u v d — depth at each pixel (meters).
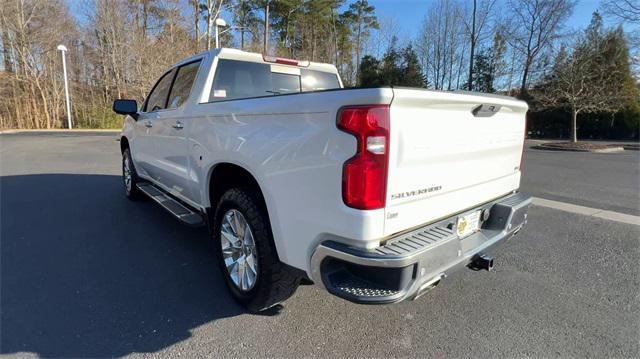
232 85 3.41
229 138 2.56
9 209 5.12
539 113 28.56
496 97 2.46
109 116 29.17
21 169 8.51
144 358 2.16
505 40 26.92
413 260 1.78
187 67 3.70
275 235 2.22
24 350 2.20
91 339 2.32
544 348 2.30
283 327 2.48
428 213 2.07
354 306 2.75
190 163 3.27
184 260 3.50
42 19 27.94
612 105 17.72
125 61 28.30
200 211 3.28
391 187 1.80
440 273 2.01
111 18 28.45
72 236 4.09
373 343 2.33
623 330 2.49
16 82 27.38
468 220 2.46
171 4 25.77
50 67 28.38
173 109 3.61
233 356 2.19
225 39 32.19
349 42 40.00
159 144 4.02
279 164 2.10
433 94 1.89
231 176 2.93
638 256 3.72
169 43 25.38
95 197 5.84
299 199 2.00
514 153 2.89
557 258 3.66
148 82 24.64
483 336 2.41
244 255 2.62
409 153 1.86
